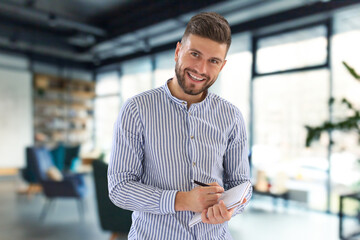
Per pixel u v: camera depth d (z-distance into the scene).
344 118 3.04
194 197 0.83
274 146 4.92
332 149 4.14
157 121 0.94
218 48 0.84
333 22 4.14
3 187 6.15
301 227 3.63
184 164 0.94
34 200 5.02
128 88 7.96
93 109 8.99
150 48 6.33
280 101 4.83
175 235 0.93
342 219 3.10
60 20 5.66
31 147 5.13
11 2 5.39
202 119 0.98
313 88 4.45
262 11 4.58
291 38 4.62
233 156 1.07
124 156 0.93
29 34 7.13
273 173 4.70
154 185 0.95
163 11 5.36
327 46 4.22
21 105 7.79
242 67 5.37
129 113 0.94
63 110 8.53
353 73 2.88
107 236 3.36
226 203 0.82
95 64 8.32
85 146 8.85
